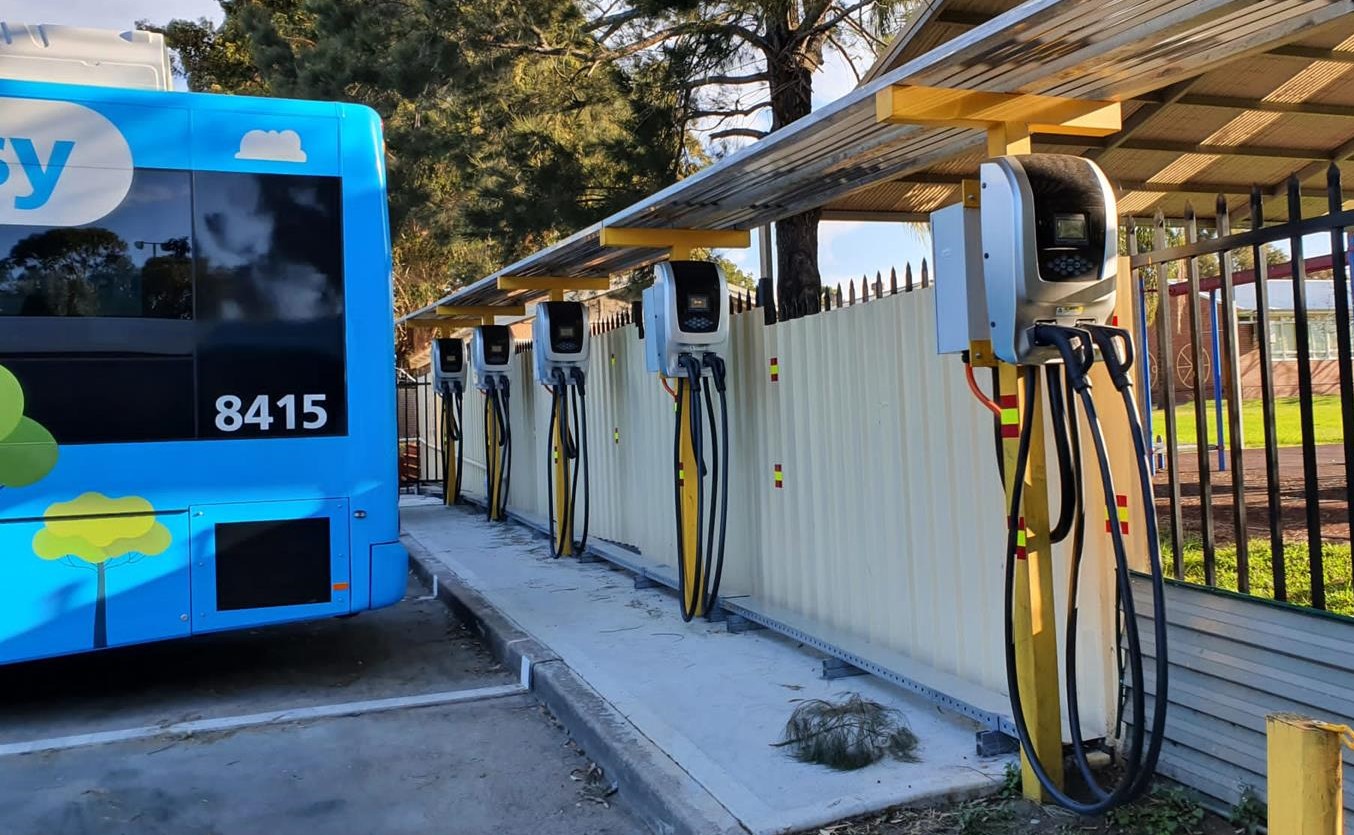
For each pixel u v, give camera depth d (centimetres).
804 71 1027
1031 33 300
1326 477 1088
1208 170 1070
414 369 2169
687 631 647
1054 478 422
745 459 685
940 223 379
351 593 563
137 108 535
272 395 550
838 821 360
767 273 1014
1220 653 356
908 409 511
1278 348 1454
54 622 510
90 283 523
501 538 1097
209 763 469
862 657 514
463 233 1313
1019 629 373
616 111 1191
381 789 439
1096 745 405
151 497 527
